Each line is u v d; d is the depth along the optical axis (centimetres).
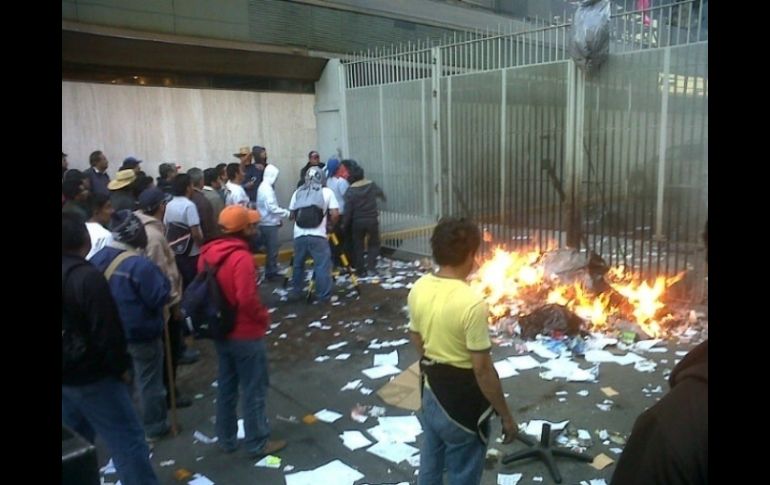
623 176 654
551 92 706
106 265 354
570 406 425
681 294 623
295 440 393
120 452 287
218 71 950
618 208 664
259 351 359
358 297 748
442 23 1224
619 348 537
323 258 729
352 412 431
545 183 732
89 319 262
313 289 748
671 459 94
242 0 939
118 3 816
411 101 910
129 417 288
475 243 257
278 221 843
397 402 445
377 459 365
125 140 878
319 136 1105
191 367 531
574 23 652
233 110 994
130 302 354
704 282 604
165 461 369
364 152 1015
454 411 250
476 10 1301
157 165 915
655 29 615
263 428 370
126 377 286
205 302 347
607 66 647
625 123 643
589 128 676
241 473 354
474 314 239
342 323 646
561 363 505
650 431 101
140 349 369
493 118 785
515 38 759
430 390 258
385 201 985
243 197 809
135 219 362
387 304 715
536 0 1383
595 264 647
